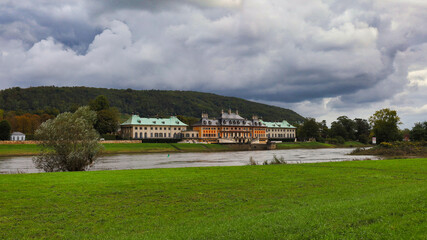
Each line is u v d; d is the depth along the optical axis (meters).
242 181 37.38
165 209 25.48
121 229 21.00
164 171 46.53
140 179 38.72
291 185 34.50
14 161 97.81
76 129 57.31
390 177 39.25
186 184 35.59
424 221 17.45
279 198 28.17
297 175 41.97
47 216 23.94
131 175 42.12
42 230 21.03
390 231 16.33
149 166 84.38
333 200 26.02
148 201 28.09
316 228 17.88
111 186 34.31
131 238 18.59
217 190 32.25
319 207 22.31
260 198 28.44
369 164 55.22
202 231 18.84
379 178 38.62
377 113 166.00
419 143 131.38
